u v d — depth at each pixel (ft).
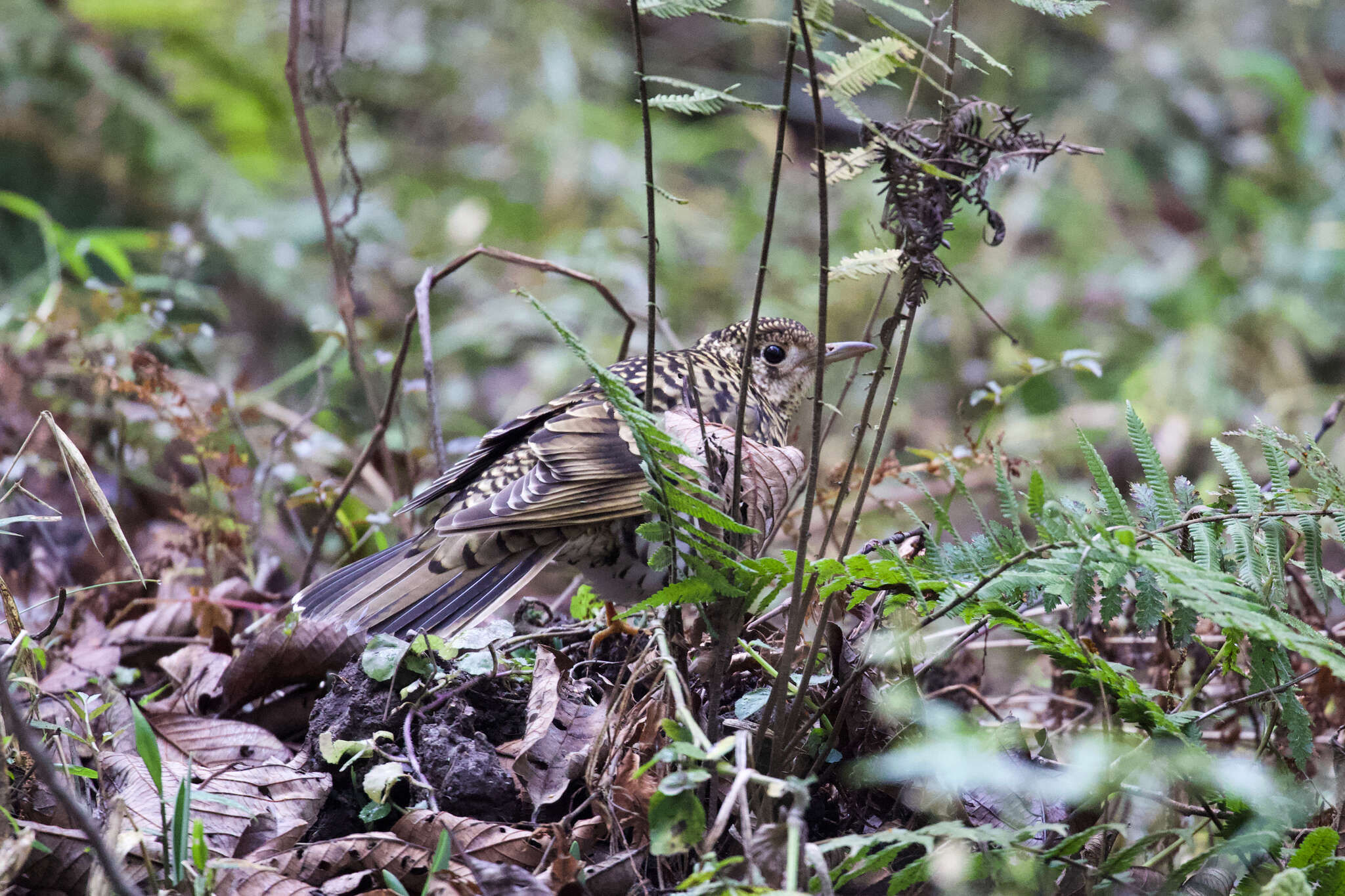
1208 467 47.88
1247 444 47.93
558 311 51.31
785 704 17.46
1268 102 67.21
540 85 67.77
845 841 14.94
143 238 40.19
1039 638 17.34
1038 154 16.60
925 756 16.28
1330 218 59.21
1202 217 64.85
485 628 22.45
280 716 23.41
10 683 18.74
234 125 61.62
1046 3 16.33
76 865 17.19
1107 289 57.72
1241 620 15.21
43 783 18.42
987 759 16.62
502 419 50.78
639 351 48.34
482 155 65.41
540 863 17.34
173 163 56.24
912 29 62.95
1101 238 60.85
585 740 19.77
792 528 29.09
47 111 56.13
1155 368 50.80
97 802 19.03
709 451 18.80
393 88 67.31
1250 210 60.70
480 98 67.62
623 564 24.23
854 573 17.38
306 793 19.62
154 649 26.32
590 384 25.91
